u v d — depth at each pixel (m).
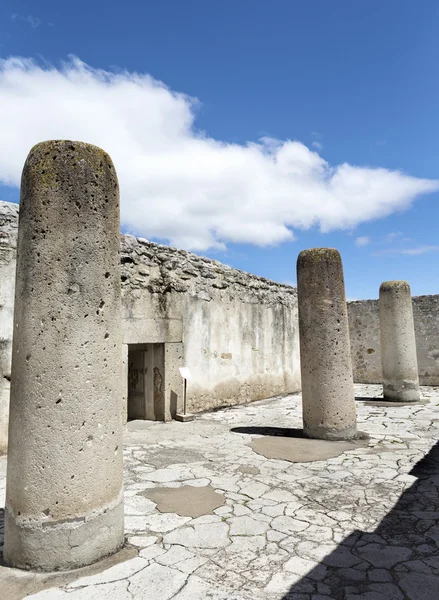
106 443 2.75
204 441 5.91
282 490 3.93
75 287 2.71
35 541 2.52
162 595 2.30
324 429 5.93
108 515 2.71
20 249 2.80
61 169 2.75
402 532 3.07
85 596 2.28
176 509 3.48
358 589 2.37
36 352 2.63
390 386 9.66
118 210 3.05
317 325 6.08
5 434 5.30
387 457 5.02
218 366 8.98
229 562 2.65
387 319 9.76
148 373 7.79
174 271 7.98
